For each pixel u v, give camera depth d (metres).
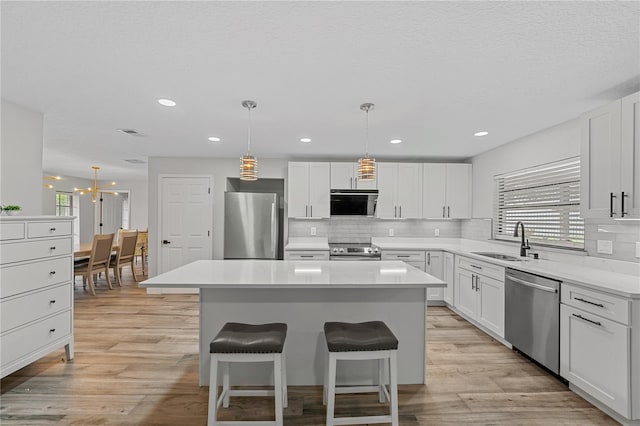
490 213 4.57
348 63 2.09
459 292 4.18
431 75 2.25
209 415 1.81
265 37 1.79
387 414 2.13
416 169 5.06
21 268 2.38
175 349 3.14
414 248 4.70
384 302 2.49
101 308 4.52
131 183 9.19
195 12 1.58
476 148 4.50
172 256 5.40
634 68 2.12
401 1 1.49
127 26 1.70
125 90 2.56
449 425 2.03
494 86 2.42
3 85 2.47
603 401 2.10
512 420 2.08
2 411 2.12
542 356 2.64
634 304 1.95
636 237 2.51
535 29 1.70
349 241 5.36
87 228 8.94
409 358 2.51
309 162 5.02
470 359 2.95
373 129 3.61
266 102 2.80
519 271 2.94
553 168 3.52
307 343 2.46
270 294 2.45
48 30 1.74
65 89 2.54
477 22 1.64
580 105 2.80
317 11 1.56
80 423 2.01
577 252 3.06
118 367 2.76
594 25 1.66
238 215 5.14
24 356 2.40
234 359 1.82
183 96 2.68
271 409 2.19
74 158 5.72
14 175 2.88
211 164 5.43
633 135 2.17
